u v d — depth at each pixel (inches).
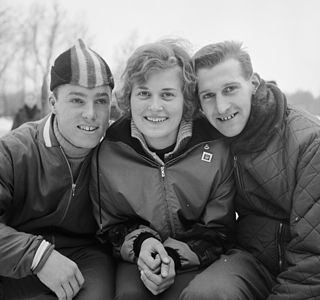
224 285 67.6
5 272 70.6
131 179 79.6
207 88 76.4
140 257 71.7
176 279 74.9
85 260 81.3
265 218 79.3
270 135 74.0
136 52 77.9
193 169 79.4
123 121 84.0
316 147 69.9
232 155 79.8
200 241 78.0
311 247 68.2
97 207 82.4
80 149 76.5
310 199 69.1
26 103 303.3
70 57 73.2
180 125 80.8
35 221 80.4
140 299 70.9
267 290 76.2
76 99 73.5
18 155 75.2
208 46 78.7
